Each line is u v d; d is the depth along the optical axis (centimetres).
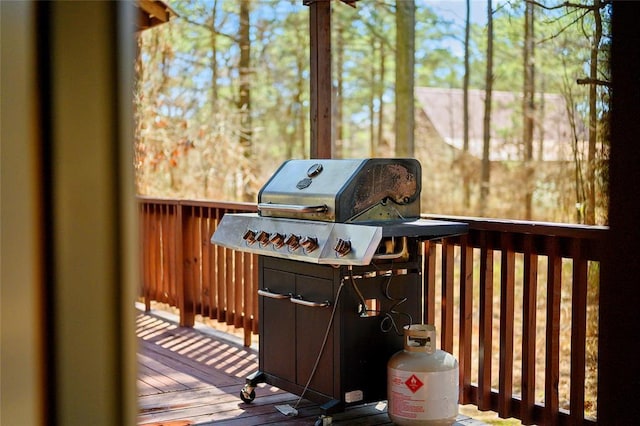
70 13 67
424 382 338
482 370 380
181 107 1209
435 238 374
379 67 1470
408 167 376
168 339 574
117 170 70
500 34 1251
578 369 337
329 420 357
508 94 1491
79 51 68
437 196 1498
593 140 720
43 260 67
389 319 369
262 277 410
